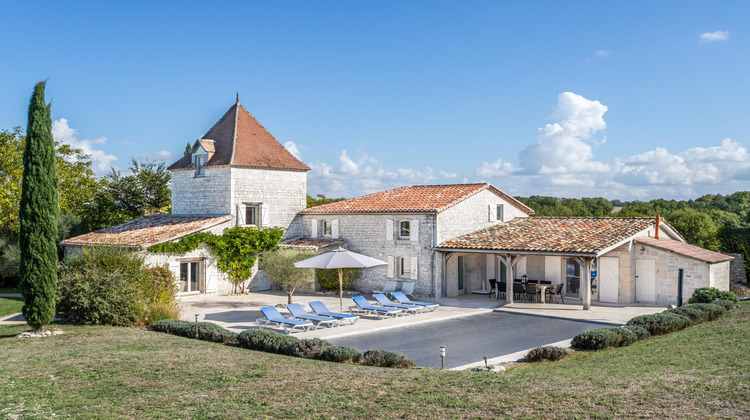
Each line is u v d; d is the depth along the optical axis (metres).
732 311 18.66
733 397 8.52
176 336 16.53
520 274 28.12
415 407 9.01
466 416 8.45
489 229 28.59
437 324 20.20
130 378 11.27
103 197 41.03
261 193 30.64
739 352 11.59
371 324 19.84
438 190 30.36
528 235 25.92
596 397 8.95
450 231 27.33
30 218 16.55
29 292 16.42
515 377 10.91
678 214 50.94
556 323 20.25
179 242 26.30
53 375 11.55
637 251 24.81
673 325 16.34
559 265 26.78
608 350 14.47
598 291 25.48
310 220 32.09
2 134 35.34
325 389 10.27
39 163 16.69
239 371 11.82
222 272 28.41
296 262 22.17
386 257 28.38
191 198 31.59
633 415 8.02
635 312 21.95
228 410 9.14
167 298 21.36
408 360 13.23
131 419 8.78
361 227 29.48
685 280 23.42
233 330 18.67
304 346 13.90
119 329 17.50
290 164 32.09
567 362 13.30
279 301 25.97
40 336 16.28
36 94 16.75
